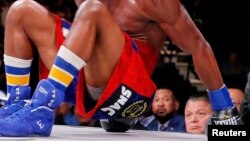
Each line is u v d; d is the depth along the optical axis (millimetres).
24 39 2357
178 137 2545
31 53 2404
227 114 2324
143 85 2350
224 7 7887
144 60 2461
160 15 2324
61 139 2064
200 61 2334
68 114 4828
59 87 2152
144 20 2412
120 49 2268
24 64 2381
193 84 7062
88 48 2141
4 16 6262
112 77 2273
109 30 2205
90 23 2129
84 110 2375
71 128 2895
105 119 2646
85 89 2385
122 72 2287
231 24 7730
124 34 2316
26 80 2410
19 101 2250
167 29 2357
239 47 7441
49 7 6480
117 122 2682
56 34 2377
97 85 2338
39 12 2352
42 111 2123
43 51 2385
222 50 7367
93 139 2135
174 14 2314
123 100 2330
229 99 2371
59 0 6621
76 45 2115
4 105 2330
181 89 6043
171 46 7617
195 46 2332
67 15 6449
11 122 2057
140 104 2410
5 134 2057
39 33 2359
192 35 2334
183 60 7719
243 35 7652
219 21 7758
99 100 2305
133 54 2320
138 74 2320
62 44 2176
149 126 4219
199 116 3434
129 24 2434
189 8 7906
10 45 2357
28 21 2334
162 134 2732
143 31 2449
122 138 2283
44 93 2133
